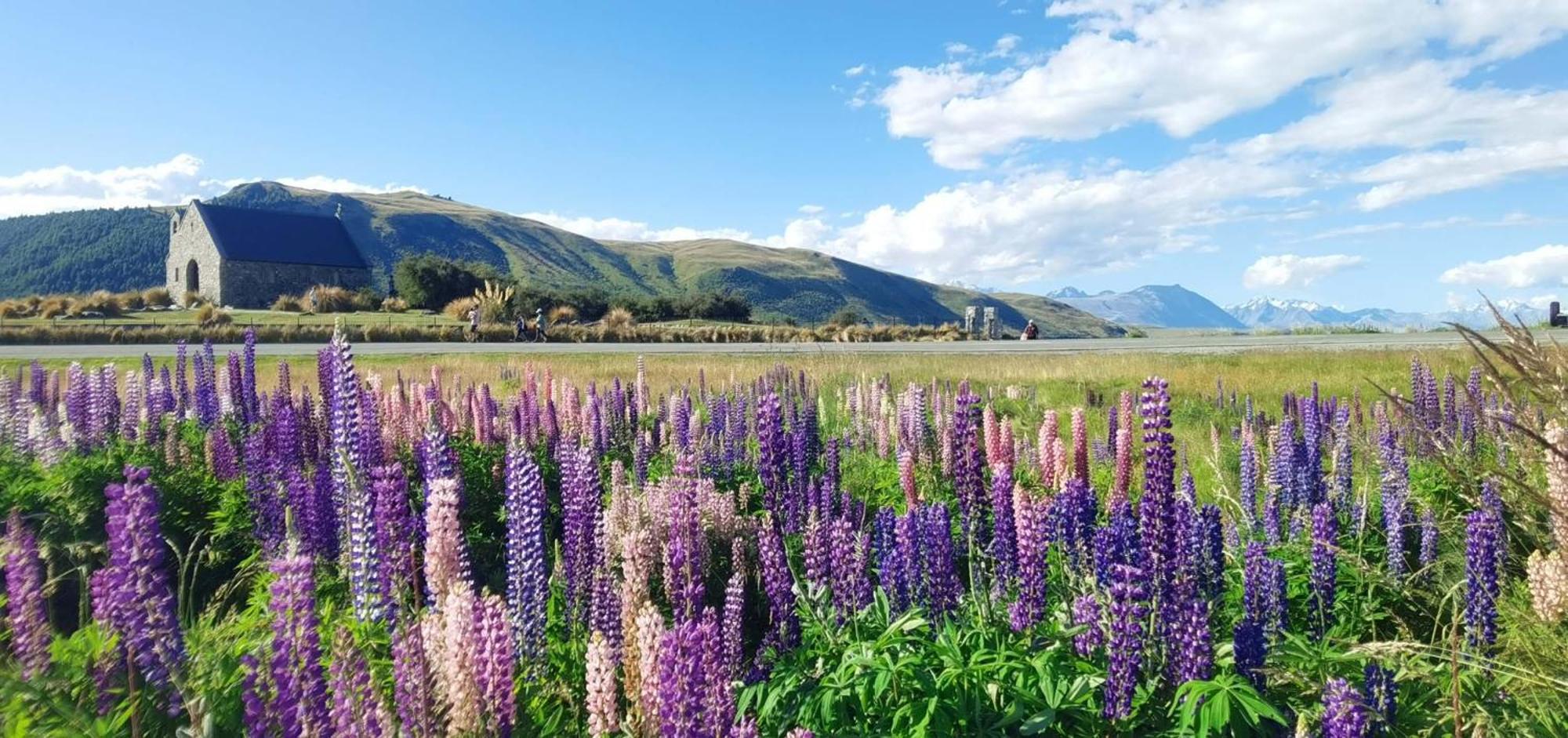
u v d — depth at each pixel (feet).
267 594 20.53
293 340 153.07
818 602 18.86
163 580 12.76
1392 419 35.96
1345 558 20.29
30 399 40.73
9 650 14.90
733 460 36.58
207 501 30.40
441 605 13.61
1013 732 14.61
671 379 71.92
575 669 17.17
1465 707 15.06
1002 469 19.74
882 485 33.37
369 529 17.08
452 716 11.68
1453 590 17.26
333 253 351.05
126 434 38.93
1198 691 13.82
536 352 119.34
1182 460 32.76
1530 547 20.35
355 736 11.40
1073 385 68.69
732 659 16.58
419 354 111.45
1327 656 16.47
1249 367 79.00
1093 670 15.64
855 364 85.15
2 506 27.84
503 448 35.55
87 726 12.55
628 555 16.43
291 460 29.86
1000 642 17.40
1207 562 18.16
